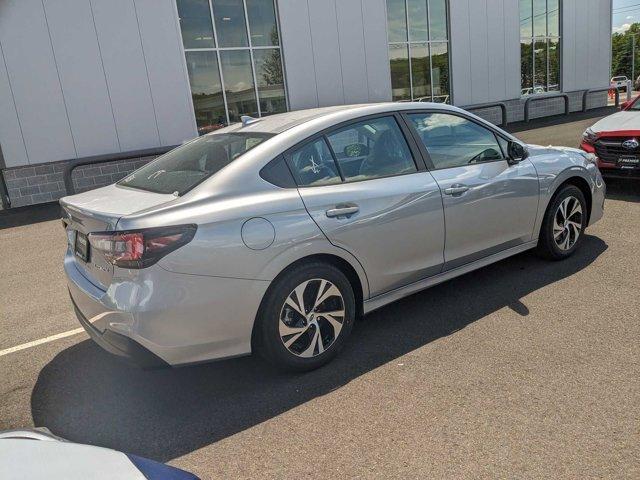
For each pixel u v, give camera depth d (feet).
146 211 8.91
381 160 11.51
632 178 22.36
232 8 41.11
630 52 259.80
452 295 13.67
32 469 5.00
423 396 9.39
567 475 7.25
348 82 46.91
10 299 16.78
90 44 35.70
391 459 7.88
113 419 9.52
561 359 10.18
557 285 13.69
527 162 14.05
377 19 47.62
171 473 5.30
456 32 54.60
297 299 10.05
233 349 9.51
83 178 37.22
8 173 34.96
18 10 33.30
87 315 9.60
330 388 9.93
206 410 9.57
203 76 40.83
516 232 13.89
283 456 8.17
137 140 38.27
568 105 65.26
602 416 8.42
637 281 13.56
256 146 10.31
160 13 37.76
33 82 34.40
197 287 8.86
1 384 11.05
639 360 9.93
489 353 10.64
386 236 11.10
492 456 7.74
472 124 13.29
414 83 52.90
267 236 9.47
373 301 11.44
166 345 8.78
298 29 43.65
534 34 63.00
